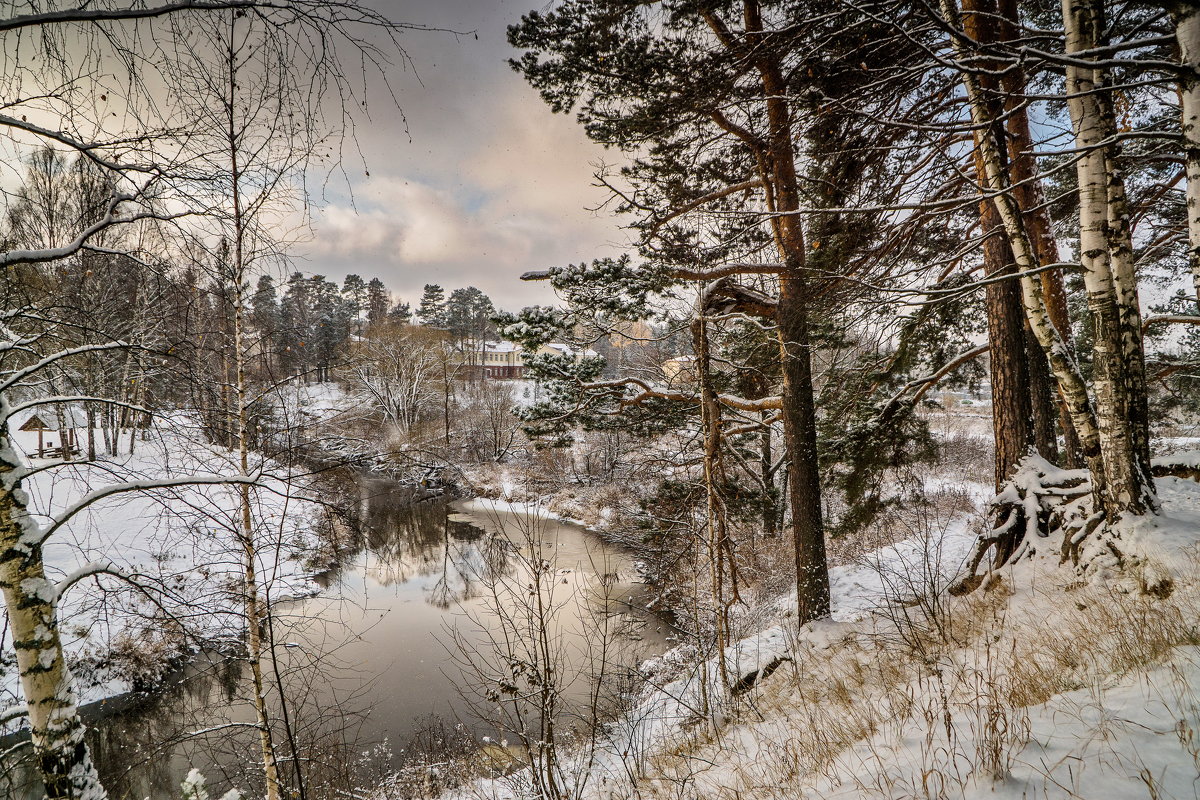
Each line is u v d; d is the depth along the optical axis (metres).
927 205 4.51
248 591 5.44
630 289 8.41
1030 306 5.77
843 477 10.43
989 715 3.00
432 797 7.31
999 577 6.61
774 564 14.86
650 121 8.00
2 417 4.13
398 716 9.84
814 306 8.25
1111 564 5.11
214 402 5.64
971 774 2.77
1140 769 2.44
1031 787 2.52
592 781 6.34
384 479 27.66
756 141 8.74
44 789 4.57
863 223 8.23
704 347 9.09
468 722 9.57
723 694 7.56
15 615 4.02
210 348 5.34
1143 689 3.18
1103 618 4.49
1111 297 5.09
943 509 17.36
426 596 15.01
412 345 38.97
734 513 11.61
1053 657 4.18
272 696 10.20
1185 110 3.72
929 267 8.35
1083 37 4.69
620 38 7.77
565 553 18.80
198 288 5.17
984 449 28.06
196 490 5.35
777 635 9.79
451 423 36.97
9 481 4.08
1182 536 4.78
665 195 9.41
